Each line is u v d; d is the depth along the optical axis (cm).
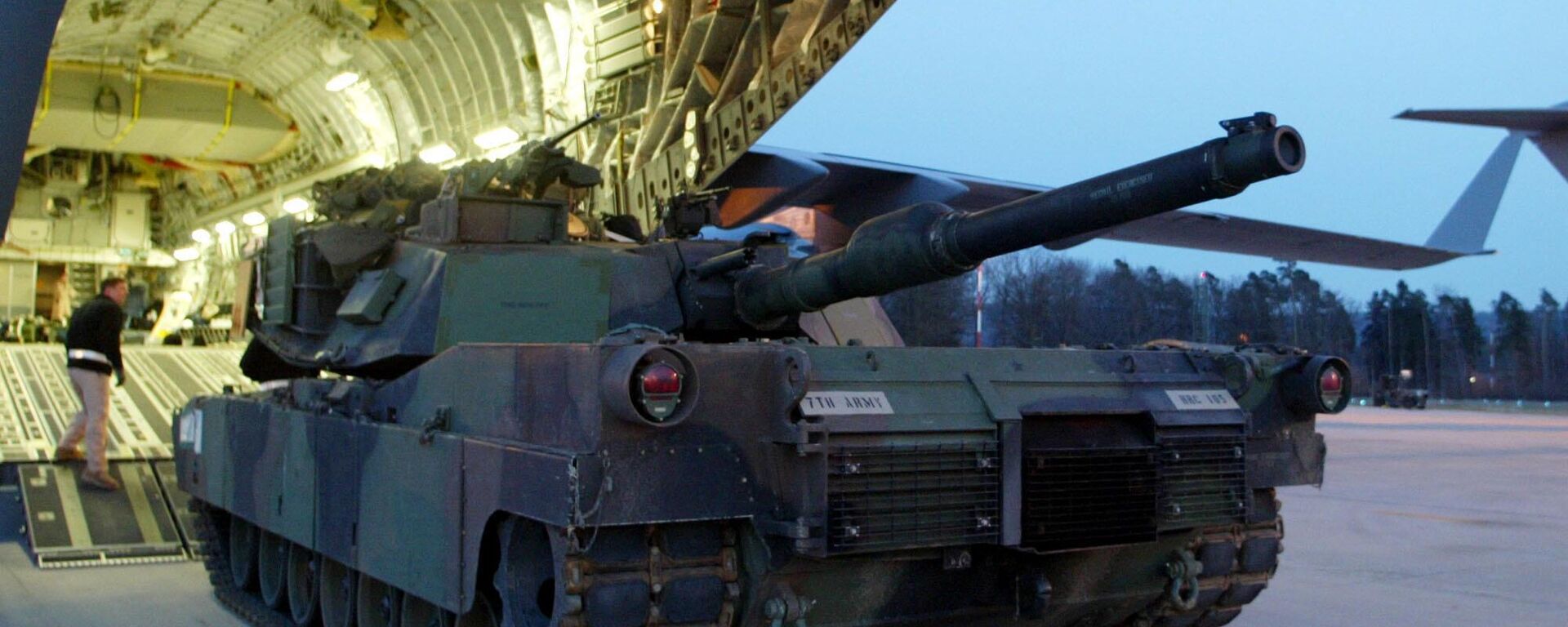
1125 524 674
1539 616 974
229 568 1158
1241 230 2345
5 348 1975
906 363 653
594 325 859
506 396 639
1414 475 2064
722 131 1410
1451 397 7250
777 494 600
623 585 570
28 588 1108
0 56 1041
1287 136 511
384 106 2084
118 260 2892
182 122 2309
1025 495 648
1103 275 5447
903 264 665
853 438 603
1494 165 3291
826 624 648
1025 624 734
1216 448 718
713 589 594
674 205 1001
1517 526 1484
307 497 877
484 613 698
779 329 931
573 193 1043
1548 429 3322
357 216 1038
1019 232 603
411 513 708
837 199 1966
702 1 1430
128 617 1000
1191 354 751
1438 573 1170
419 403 746
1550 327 8575
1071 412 666
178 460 1280
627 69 1611
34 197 2770
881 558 630
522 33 1745
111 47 2097
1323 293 7638
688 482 572
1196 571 731
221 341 2317
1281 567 1207
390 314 880
